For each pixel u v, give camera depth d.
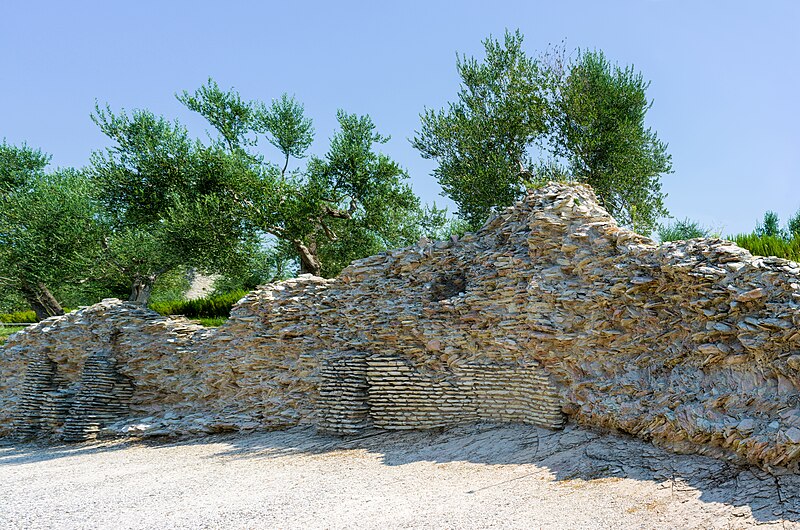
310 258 30.27
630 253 11.63
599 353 11.87
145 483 13.08
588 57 25.97
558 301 12.63
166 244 29.34
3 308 38.06
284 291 18.50
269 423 17.41
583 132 25.08
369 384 15.41
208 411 19.22
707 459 9.07
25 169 38.94
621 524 7.82
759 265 9.34
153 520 10.06
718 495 8.05
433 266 15.80
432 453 12.62
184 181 30.42
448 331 14.65
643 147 25.77
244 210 29.05
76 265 30.14
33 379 22.62
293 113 33.22
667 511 7.97
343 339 16.64
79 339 22.38
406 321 15.24
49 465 16.88
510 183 25.94
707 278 9.83
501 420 13.45
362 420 15.26
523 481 10.02
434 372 14.76
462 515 8.84
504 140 26.81
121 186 31.03
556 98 26.11
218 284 44.41
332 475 11.99
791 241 15.22
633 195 24.88
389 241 31.03
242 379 18.47
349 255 30.94
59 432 21.06
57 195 31.58
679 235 22.81
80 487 13.30
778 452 8.12
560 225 13.19
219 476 13.00
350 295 17.02
